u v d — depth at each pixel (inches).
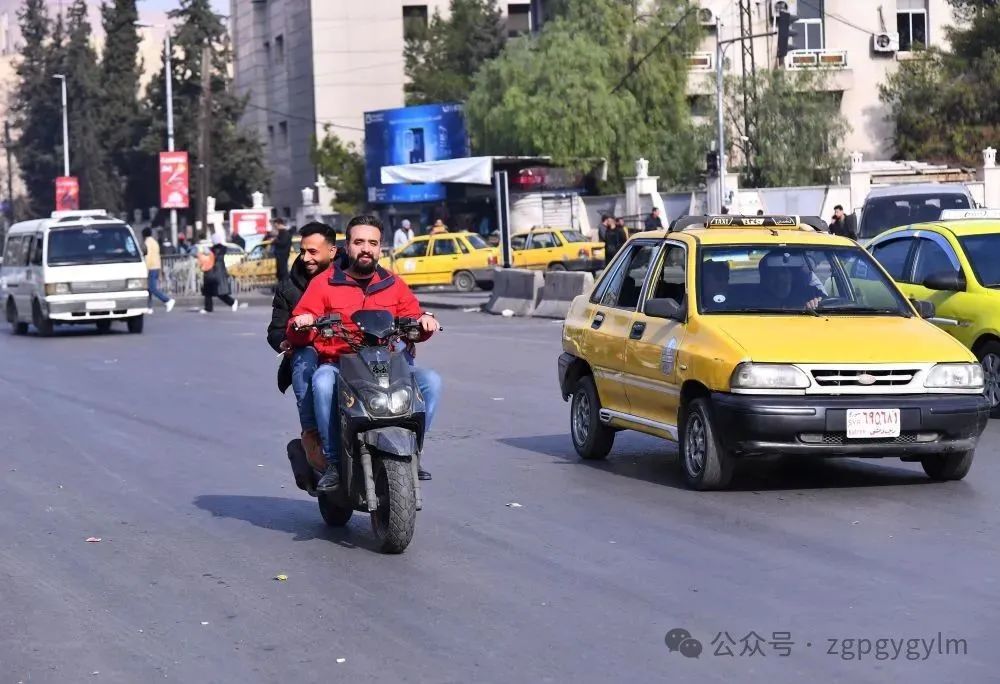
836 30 2596.0
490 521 408.5
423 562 358.0
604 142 2282.2
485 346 1016.9
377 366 354.3
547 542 378.0
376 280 378.9
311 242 395.2
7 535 408.5
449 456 536.1
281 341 397.4
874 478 466.3
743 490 447.5
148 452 568.4
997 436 554.3
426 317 369.4
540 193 2236.7
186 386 815.7
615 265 528.7
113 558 373.7
